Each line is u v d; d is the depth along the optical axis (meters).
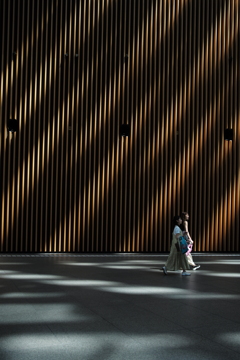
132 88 15.89
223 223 16.31
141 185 15.84
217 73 16.58
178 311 6.55
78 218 15.30
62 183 15.28
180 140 16.11
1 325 5.64
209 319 6.10
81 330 5.46
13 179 15.03
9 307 6.64
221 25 16.72
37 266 11.46
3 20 15.25
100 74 15.72
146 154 15.91
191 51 16.41
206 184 16.25
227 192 16.39
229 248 16.27
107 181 15.56
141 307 6.78
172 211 15.95
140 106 15.91
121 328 5.58
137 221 15.70
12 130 15.10
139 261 12.94
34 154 15.21
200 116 16.34
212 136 16.41
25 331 5.38
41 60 15.41
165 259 13.52
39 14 15.50
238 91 16.73
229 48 16.73
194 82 16.31
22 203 15.03
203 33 16.45
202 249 16.06
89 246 15.34
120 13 15.92
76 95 15.53
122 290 8.16
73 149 15.46
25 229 15.02
